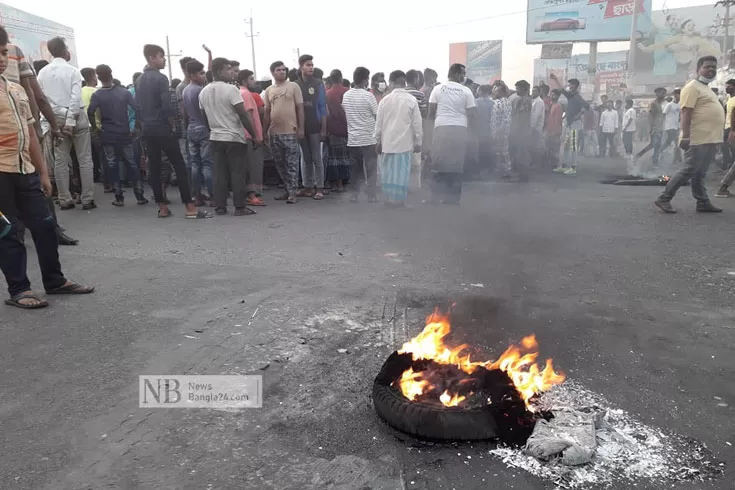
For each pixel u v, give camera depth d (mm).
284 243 5566
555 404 2490
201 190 7988
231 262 4852
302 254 5125
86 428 2307
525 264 4785
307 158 8461
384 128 7488
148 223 6621
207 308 3678
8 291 3838
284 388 2660
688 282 4301
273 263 4816
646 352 3053
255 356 2984
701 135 6867
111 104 7570
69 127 6961
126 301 3812
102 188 9898
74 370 2811
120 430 2295
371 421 2385
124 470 2041
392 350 3078
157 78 6480
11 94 3578
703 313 3645
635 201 8383
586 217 7023
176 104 8391
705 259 4953
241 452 2162
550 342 3172
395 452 2168
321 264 4777
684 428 2332
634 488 1956
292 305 3732
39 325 3385
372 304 3773
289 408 2484
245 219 6879
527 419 2289
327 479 2004
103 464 2072
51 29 21969
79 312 3607
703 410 2473
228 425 2344
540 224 6551
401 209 7594
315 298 3873
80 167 7414
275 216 7082
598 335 3273
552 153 13156
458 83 7699
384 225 6477
